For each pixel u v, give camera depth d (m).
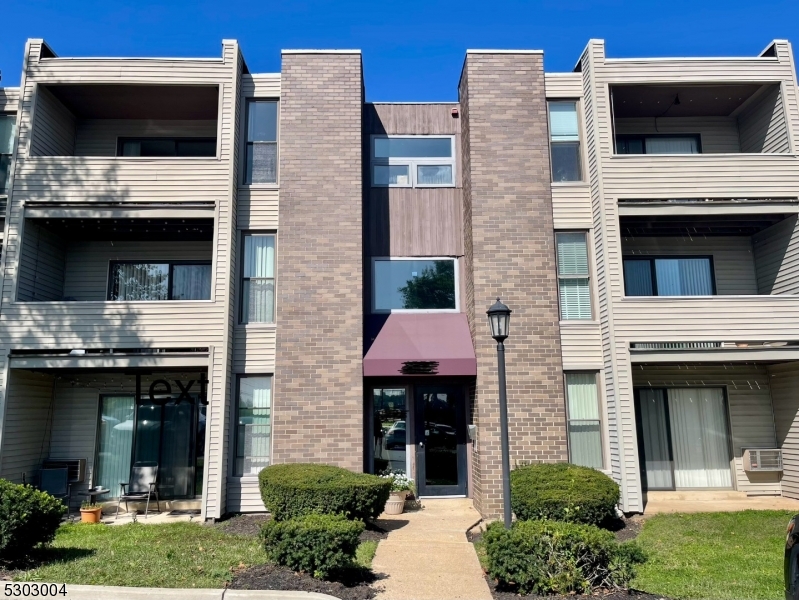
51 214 11.77
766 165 12.20
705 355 11.51
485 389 11.53
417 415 12.49
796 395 12.27
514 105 12.54
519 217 12.18
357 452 11.43
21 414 11.59
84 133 13.68
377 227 13.11
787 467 12.45
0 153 12.38
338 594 6.53
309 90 12.59
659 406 13.09
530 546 6.53
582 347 11.96
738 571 7.49
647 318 11.63
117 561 7.54
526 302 11.91
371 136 13.43
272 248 12.30
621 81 12.42
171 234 13.05
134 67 12.25
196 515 11.46
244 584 6.58
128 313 11.52
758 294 13.44
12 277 11.50
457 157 13.48
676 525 10.03
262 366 11.78
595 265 12.21
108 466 12.65
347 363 11.70
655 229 13.15
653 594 6.57
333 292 11.92
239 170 12.38
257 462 11.65
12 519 7.18
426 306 12.91
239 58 12.59
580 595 6.38
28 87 12.13
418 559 8.06
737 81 12.45
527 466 10.48
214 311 11.57
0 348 11.26
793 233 12.32
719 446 13.00
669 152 13.97
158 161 12.07
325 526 7.02
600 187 12.05
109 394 12.87
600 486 9.52
